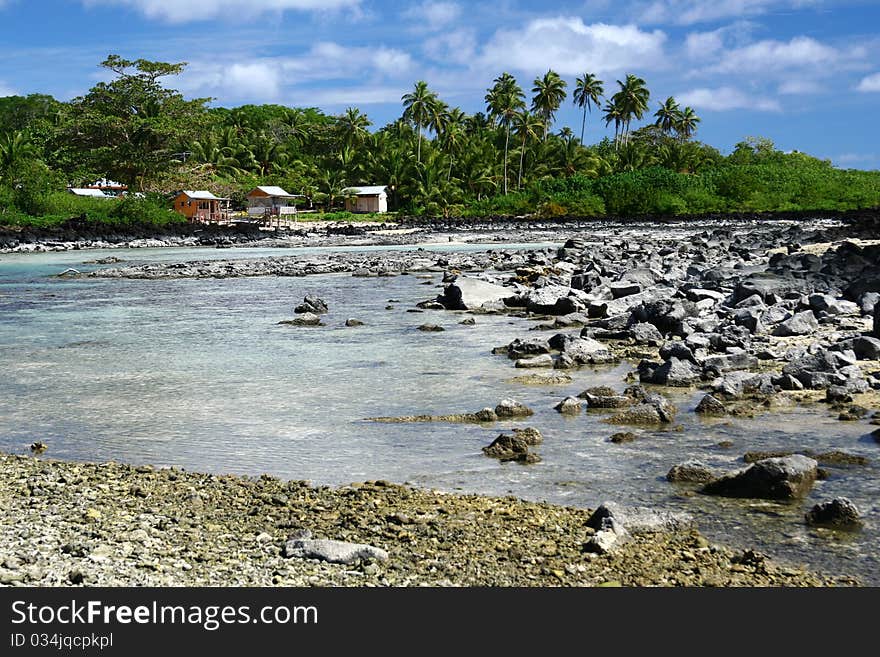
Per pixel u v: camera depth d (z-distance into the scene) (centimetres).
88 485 921
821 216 8931
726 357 1541
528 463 1008
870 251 3119
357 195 11269
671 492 896
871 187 11138
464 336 2008
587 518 808
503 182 12862
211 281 3616
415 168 11494
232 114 15825
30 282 3628
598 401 1284
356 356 1764
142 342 2000
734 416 1214
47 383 1538
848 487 898
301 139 13662
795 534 771
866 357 1578
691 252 4297
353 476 972
